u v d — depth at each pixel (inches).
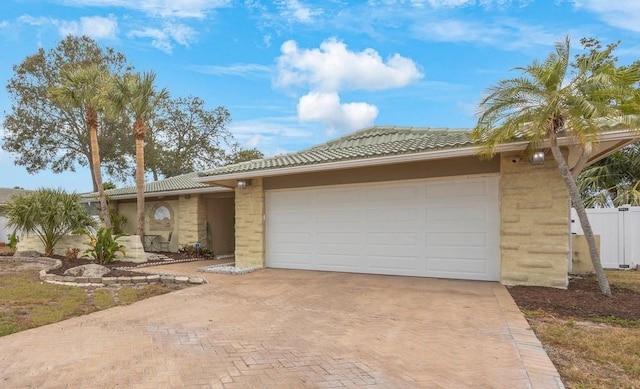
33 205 603.8
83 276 413.4
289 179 487.2
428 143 394.0
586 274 431.8
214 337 219.5
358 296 324.2
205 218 706.2
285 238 493.7
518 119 300.7
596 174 732.0
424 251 407.2
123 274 424.8
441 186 400.2
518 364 174.9
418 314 265.1
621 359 182.5
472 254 383.9
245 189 516.4
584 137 271.3
